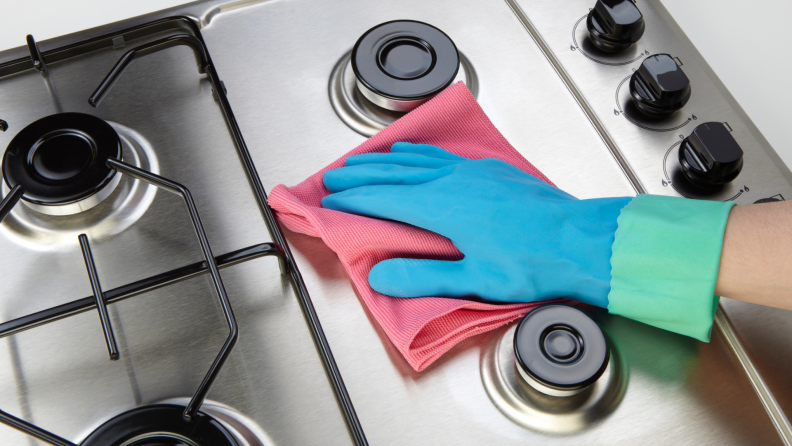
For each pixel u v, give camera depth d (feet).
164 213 1.79
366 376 1.56
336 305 1.67
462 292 1.71
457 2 2.31
